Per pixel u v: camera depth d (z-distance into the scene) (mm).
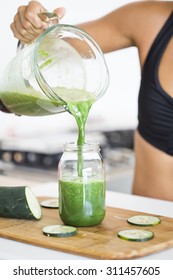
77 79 1036
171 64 1326
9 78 1071
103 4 2496
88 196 967
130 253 837
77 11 2389
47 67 1015
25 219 1026
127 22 1380
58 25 1029
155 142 1350
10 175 2008
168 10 1348
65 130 2486
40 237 914
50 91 974
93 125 2525
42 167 2070
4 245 910
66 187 975
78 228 973
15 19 1141
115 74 2611
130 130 2525
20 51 1093
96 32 1403
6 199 1026
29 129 2369
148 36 1353
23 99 1059
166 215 1088
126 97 2684
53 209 1107
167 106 1321
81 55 1061
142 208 1144
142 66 1370
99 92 1049
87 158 979
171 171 1348
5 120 2285
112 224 995
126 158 2232
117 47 1421
